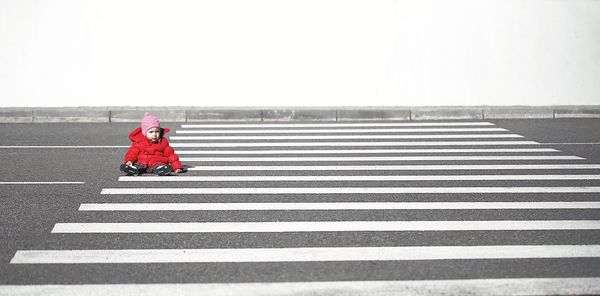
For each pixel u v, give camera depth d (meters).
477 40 15.22
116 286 5.33
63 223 7.07
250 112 14.49
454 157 10.76
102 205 7.82
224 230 6.84
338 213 7.49
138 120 14.44
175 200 8.08
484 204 7.87
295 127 13.68
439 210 7.61
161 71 15.04
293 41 15.07
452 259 5.97
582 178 9.28
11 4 14.81
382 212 7.52
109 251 6.18
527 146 11.70
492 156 10.84
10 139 12.38
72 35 14.92
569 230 6.84
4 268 5.75
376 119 14.63
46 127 13.75
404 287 5.31
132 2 14.91
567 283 5.39
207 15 14.97
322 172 9.68
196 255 6.08
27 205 7.80
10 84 14.95
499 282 5.41
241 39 15.04
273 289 5.27
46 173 9.56
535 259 5.96
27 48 14.91
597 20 15.27
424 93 15.27
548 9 15.25
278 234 6.71
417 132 13.10
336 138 12.47
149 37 14.98
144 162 9.66
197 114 14.50
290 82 15.15
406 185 8.84
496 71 15.29
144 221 7.16
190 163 10.35
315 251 6.19
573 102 15.35
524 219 7.23
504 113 14.80
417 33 15.16
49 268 5.75
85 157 10.77
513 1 15.19
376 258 6.00
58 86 15.01
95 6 14.88
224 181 9.11
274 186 8.80
